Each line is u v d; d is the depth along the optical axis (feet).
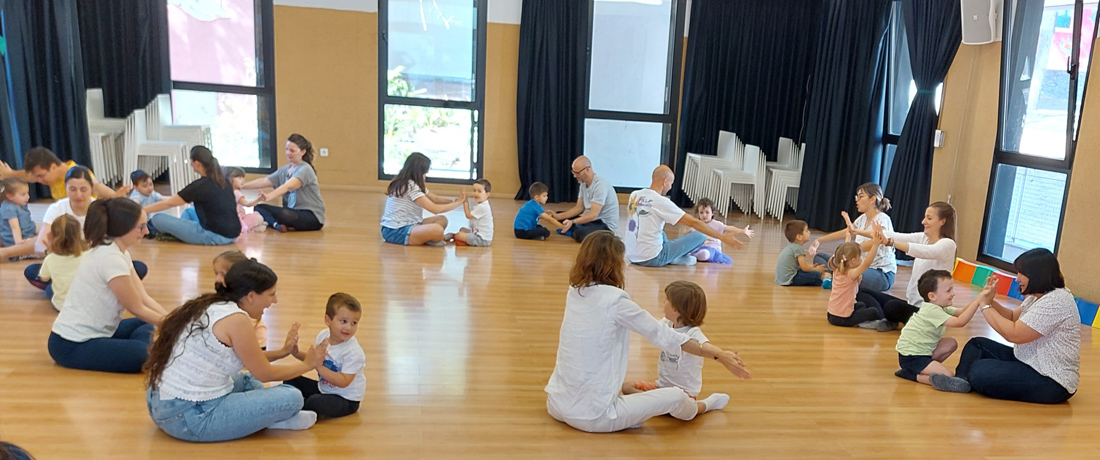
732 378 10.78
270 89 26.84
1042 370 10.12
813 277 17.01
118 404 8.55
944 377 10.59
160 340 7.63
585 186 21.33
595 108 28.45
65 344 9.42
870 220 16.29
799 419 9.36
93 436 7.72
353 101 27.09
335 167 27.58
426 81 27.45
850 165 24.71
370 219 22.21
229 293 7.68
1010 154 18.22
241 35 26.37
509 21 27.02
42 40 21.42
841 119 24.58
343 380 8.41
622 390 9.45
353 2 26.27
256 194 25.52
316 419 8.40
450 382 9.94
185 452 7.49
